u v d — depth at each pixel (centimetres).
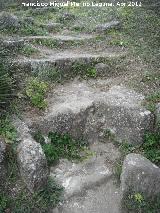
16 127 166
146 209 150
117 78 216
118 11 333
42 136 174
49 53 238
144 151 174
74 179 162
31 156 152
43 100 188
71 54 237
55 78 210
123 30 288
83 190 158
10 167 155
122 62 227
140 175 153
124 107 182
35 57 224
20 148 156
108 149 179
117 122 182
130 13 323
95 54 238
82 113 183
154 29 280
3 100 177
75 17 338
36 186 150
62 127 179
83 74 219
